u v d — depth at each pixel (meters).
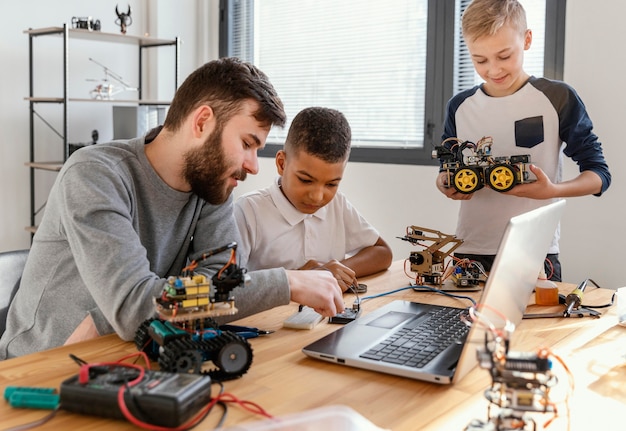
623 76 2.39
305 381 0.86
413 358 0.92
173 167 1.20
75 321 1.16
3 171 3.35
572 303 1.23
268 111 1.10
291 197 1.61
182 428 0.70
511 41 1.66
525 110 1.75
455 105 1.89
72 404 0.74
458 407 0.78
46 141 3.48
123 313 0.99
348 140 1.52
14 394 0.76
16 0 3.30
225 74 1.09
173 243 1.28
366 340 1.00
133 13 3.77
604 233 2.46
